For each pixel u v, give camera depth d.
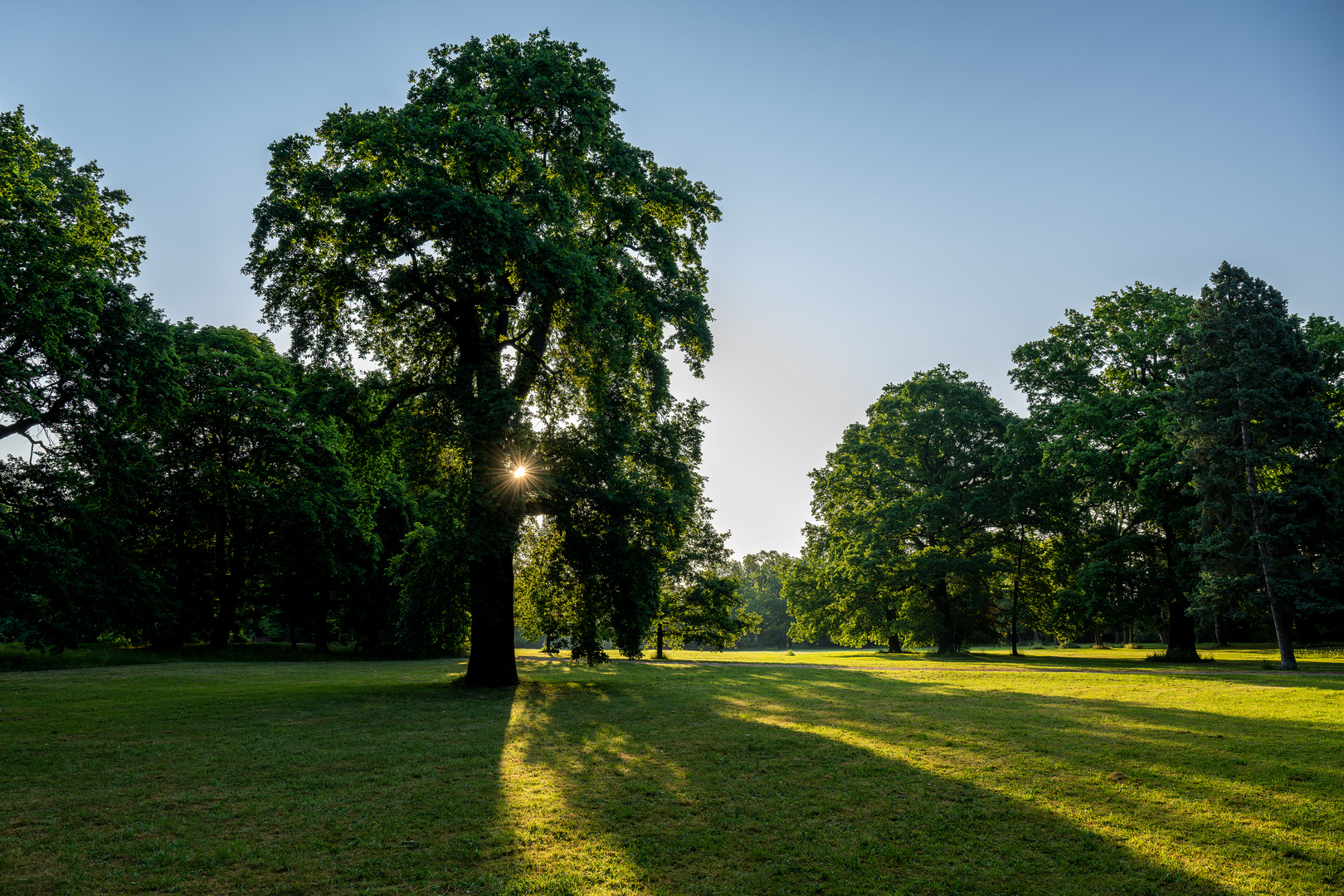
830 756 10.12
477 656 20.61
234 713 14.77
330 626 47.50
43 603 21.50
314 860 6.43
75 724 13.40
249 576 39.94
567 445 18.81
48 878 6.05
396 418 20.03
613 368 20.05
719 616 40.84
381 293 19.03
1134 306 36.84
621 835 7.04
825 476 55.12
